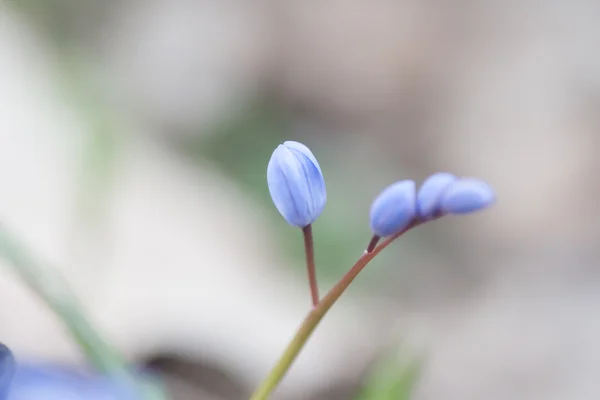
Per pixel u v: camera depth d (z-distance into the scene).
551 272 0.51
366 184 0.57
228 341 0.39
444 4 0.71
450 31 0.70
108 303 0.38
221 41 0.64
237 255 0.45
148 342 0.38
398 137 0.63
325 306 0.22
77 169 0.39
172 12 0.65
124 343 0.37
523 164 0.60
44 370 0.21
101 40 0.59
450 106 0.65
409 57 0.67
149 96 0.58
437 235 0.55
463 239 0.55
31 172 0.43
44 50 0.54
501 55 0.69
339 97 0.64
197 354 0.38
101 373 0.24
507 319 0.47
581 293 0.48
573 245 0.54
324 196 0.22
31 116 0.46
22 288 0.34
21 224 0.40
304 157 0.22
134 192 0.45
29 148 0.44
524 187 0.59
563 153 0.60
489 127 0.64
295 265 0.47
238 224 0.48
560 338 0.44
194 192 0.48
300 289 0.45
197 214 0.46
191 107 0.59
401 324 0.45
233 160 0.56
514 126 0.63
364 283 0.48
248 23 0.66
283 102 0.62
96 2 0.60
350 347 0.42
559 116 0.63
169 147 0.55
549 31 0.70
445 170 0.61
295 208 0.22
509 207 0.58
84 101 0.50
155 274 0.41
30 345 0.32
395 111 0.65
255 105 0.61
